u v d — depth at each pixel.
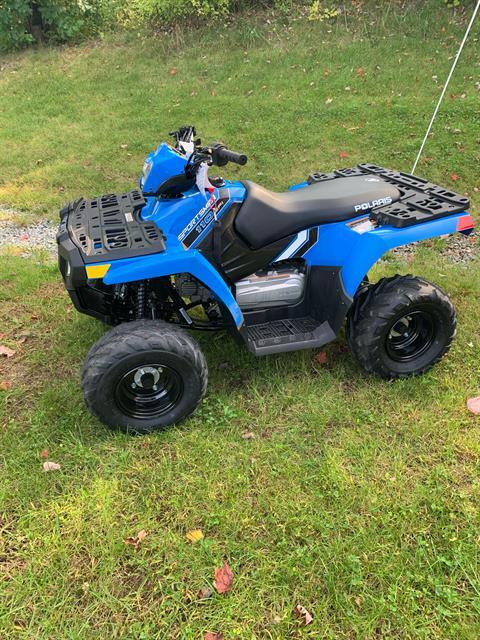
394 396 3.36
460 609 2.24
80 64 11.60
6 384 3.52
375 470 2.87
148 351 2.84
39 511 2.66
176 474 2.86
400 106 8.20
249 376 3.60
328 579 2.33
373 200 3.38
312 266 3.45
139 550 2.50
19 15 12.40
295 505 2.66
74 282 2.82
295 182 6.61
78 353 3.81
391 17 10.83
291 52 10.48
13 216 6.19
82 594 2.34
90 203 3.47
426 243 5.37
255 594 2.30
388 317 3.25
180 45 11.46
